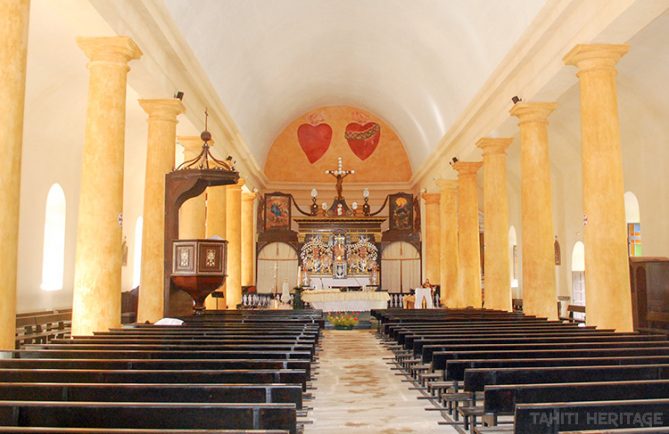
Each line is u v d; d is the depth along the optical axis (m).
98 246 9.88
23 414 3.83
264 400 4.51
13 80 6.79
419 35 19.05
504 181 17.22
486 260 17.20
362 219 29.66
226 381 5.29
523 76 14.04
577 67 11.05
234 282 23.33
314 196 30.45
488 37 14.97
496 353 7.11
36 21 11.95
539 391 4.72
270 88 23.92
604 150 10.56
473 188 20.67
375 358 12.80
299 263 29.56
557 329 10.45
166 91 12.98
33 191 15.47
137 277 24.00
